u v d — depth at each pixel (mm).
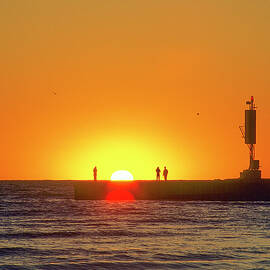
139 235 178250
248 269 124000
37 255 142000
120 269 126062
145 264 130375
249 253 143250
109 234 181000
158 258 137375
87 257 139125
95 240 167875
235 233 181750
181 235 177500
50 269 125750
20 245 158625
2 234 182250
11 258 138000
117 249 150500
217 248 151000
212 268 125500
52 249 150875
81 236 176875
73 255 141875
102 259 136500
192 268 125875
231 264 129625
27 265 129250
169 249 150000
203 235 177125
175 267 127188
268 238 169500
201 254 142125
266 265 128125
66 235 179500
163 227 199625
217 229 193000
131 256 140125
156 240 166875
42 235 179625
